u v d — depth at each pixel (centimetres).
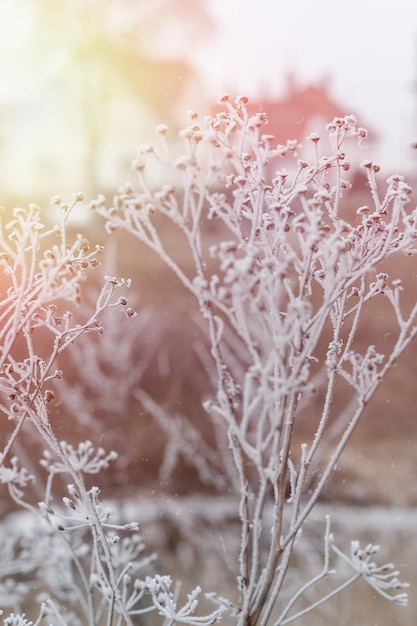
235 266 121
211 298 127
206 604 415
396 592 446
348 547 502
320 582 443
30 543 316
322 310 132
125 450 524
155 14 900
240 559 145
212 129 144
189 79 867
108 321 560
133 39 888
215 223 395
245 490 143
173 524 513
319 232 133
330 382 149
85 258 153
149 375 714
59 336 157
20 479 200
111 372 554
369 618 425
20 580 372
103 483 489
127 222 130
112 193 701
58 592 305
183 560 474
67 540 199
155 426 652
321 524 550
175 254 581
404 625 420
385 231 148
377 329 587
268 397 126
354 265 149
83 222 379
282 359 127
